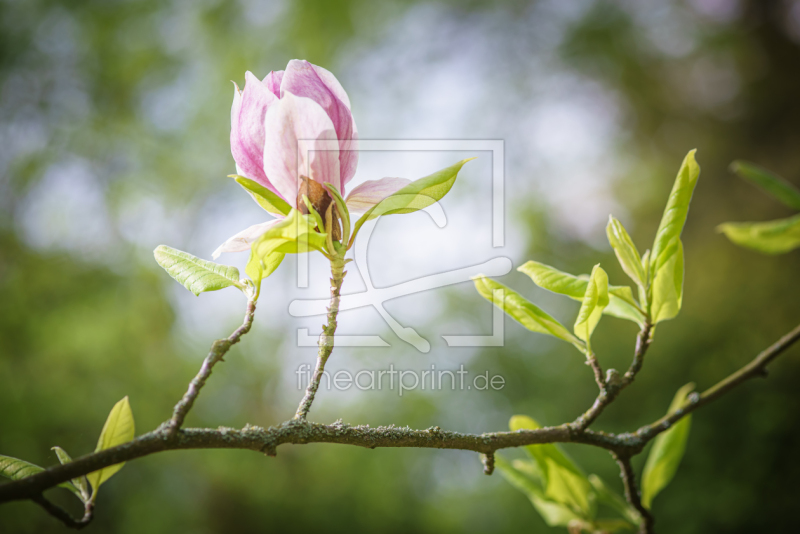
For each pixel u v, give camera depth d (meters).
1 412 4.02
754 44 5.30
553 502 1.03
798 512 3.31
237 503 4.67
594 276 0.89
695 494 3.56
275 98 0.87
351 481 4.73
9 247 4.72
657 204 5.22
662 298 0.91
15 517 3.61
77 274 4.84
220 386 4.80
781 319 4.09
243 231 0.87
